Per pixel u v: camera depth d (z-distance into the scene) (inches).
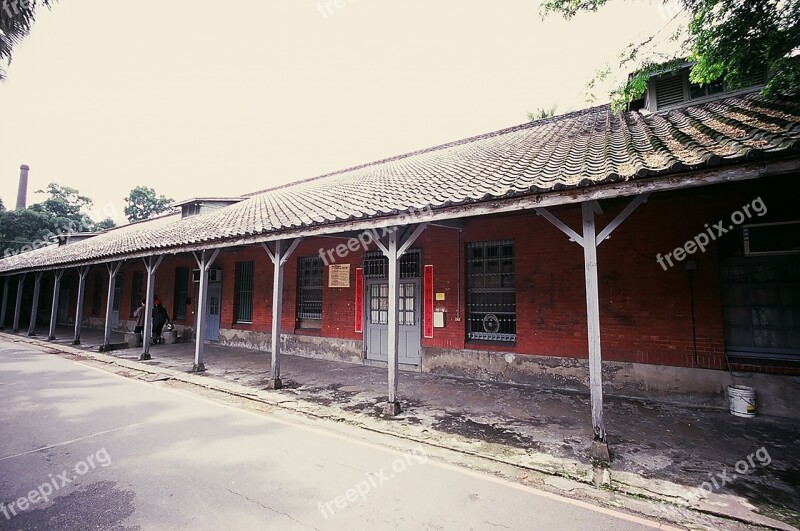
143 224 806.5
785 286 207.3
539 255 271.3
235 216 415.2
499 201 169.6
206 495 131.3
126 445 173.8
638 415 204.5
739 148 127.7
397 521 116.7
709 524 114.5
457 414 211.3
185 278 555.8
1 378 312.5
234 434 188.1
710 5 160.4
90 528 112.4
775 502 123.5
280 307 274.7
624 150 191.3
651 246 235.1
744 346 215.5
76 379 307.9
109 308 445.7
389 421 202.1
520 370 274.1
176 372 323.9
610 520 117.1
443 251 313.7
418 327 323.9
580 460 154.3
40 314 903.1
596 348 157.5
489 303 300.4
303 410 222.7
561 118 397.7
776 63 172.6
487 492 134.1
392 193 261.3
